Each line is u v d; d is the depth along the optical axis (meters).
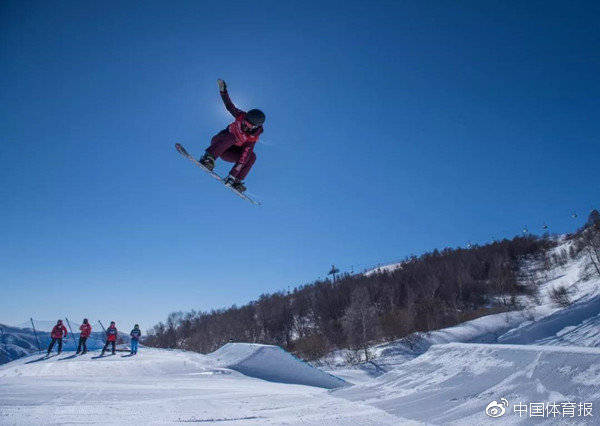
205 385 11.38
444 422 4.28
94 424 5.04
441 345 8.16
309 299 74.94
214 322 74.69
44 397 7.69
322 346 46.91
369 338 46.19
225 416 5.66
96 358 17.86
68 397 7.79
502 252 92.25
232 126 5.76
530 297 62.84
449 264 82.56
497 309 56.56
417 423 4.42
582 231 78.44
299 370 17.14
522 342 33.25
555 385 4.14
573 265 72.12
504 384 4.79
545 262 81.00
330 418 5.11
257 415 5.66
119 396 8.19
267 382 14.84
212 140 5.89
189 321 83.88
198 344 65.25
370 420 4.82
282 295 86.38
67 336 20.09
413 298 59.97
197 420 5.36
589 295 41.44
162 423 5.14
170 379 13.60
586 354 4.37
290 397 7.69
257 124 5.58
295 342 54.06
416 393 5.86
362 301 50.41
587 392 3.70
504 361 5.55
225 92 5.66
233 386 11.29
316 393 8.06
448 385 5.71
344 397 6.88
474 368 5.92
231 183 5.95
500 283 68.69
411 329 49.38
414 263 98.44
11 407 6.19
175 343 75.94
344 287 74.69
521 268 85.56
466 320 54.16
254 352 19.02
